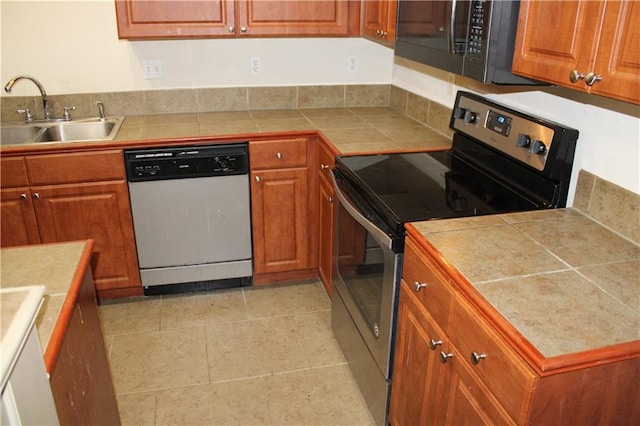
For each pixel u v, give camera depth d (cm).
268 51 307
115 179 253
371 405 202
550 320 110
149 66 294
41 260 132
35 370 84
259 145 263
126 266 272
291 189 276
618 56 115
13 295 86
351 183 205
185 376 227
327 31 278
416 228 153
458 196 180
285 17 271
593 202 161
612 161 154
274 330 259
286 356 240
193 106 307
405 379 169
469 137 214
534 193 178
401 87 314
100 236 262
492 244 143
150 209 262
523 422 106
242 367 233
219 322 265
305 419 205
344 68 320
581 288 122
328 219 257
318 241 288
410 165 212
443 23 180
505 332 108
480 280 125
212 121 286
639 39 108
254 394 217
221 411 208
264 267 290
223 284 294
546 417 105
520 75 152
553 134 166
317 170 274
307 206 281
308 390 220
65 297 116
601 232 153
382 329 179
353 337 219
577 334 106
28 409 80
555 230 153
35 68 280
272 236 283
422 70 284
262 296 288
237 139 260
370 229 172
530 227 155
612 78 116
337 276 236
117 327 260
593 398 106
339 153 227
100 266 268
